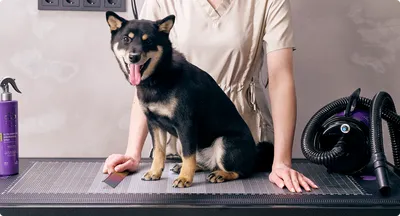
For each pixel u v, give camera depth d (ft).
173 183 4.71
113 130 7.46
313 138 5.18
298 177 4.82
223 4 5.49
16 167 5.17
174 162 5.58
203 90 4.77
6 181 4.92
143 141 5.49
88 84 7.37
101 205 4.21
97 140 7.47
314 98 7.35
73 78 7.35
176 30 5.62
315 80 7.32
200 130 4.85
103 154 7.47
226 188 4.69
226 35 5.49
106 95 7.40
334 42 7.24
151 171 4.98
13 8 7.20
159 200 4.32
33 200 4.32
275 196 4.46
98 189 4.65
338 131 5.01
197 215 4.20
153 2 5.66
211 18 5.52
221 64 5.54
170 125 4.75
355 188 4.73
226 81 5.60
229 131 4.97
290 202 4.29
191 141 4.72
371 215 4.21
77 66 7.33
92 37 7.27
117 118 7.45
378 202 4.31
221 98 4.93
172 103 4.62
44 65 7.32
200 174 5.14
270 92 5.41
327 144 5.12
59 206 4.20
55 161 5.73
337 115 5.22
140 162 5.60
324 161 4.99
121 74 7.35
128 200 4.32
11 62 7.30
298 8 7.19
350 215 4.20
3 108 5.06
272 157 5.32
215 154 5.01
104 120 7.45
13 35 7.25
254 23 5.51
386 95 5.26
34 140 7.46
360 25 7.21
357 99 5.16
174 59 4.70
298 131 7.40
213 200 4.33
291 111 5.27
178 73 4.65
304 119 7.38
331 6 7.18
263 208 4.19
